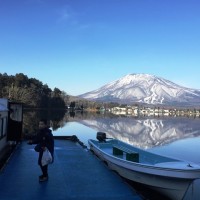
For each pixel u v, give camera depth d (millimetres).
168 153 30703
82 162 16297
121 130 57594
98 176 13453
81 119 87375
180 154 30156
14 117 21641
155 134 53531
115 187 11875
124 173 15023
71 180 12750
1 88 119938
